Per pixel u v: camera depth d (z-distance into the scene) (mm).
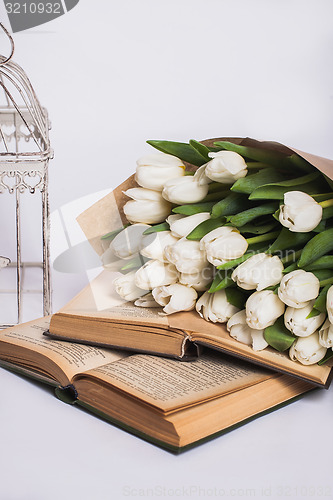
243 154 695
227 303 665
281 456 552
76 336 704
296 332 617
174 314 700
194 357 658
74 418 613
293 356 634
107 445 567
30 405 637
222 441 572
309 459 548
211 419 562
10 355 704
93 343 695
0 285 966
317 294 617
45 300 837
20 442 573
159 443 556
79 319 700
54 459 548
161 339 659
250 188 666
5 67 775
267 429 590
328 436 581
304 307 622
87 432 589
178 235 702
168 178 736
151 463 542
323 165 646
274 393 620
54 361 648
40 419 611
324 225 652
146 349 668
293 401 637
